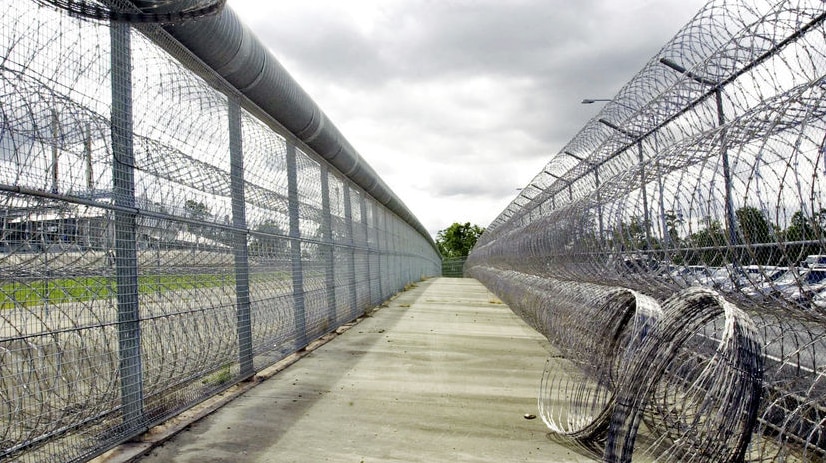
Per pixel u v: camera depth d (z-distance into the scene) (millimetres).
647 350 2783
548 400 4055
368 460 2863
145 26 3037
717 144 3006
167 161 3252
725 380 2363
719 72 3967
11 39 2117
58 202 2383
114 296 2783
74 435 2545
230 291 4113
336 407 3832
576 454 2969
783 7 3051
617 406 2768
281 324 5258
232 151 4227
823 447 2486
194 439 3156
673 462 2600
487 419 3586
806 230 2447
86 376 2475
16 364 2135
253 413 3672
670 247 3586
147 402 3062
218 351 3740
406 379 4707
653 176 3711
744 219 2719
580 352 4336
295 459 2861
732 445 2314
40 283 2283
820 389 2592
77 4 2400
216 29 3488
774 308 2838
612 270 4438
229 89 4164
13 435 2170
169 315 3203
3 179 2059
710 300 2852
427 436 3246
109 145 2756
